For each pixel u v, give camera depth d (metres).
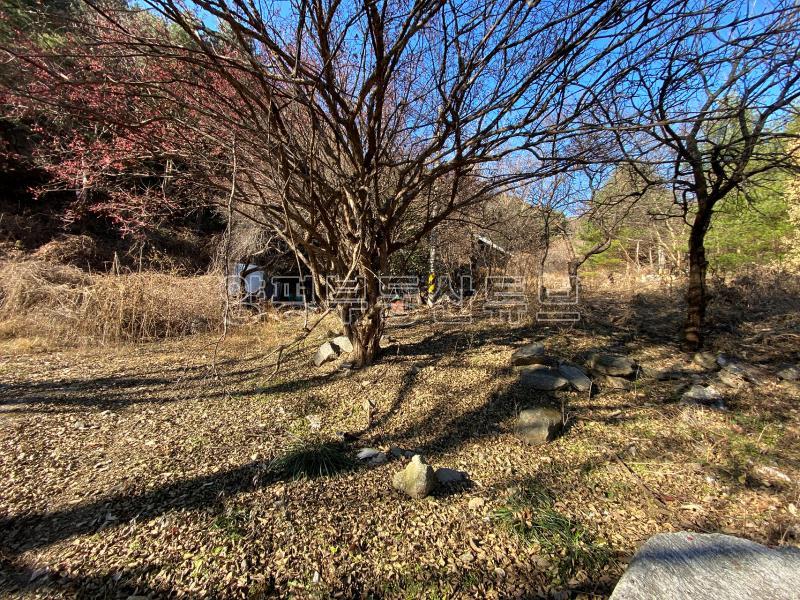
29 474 2.44
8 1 1.93
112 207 4.99
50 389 3.95
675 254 11.12
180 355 5.34
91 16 2.51
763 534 1.96
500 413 3.24
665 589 1.43
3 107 3.06
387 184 4.49
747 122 3.26
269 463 2.54
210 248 9.80
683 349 4.27
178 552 1.81
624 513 2.16
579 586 1.69
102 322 6.10
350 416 3.29
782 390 3.38
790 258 9.14
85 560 1.77
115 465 2.53
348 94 2.98
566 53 2.27
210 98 2.83
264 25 2.34
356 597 1.63
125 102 2.82
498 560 1.83
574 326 5.36
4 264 6.93
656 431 2.95
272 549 1.85
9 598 1.59
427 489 2.25
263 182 3.97
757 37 2.04
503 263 7.84
